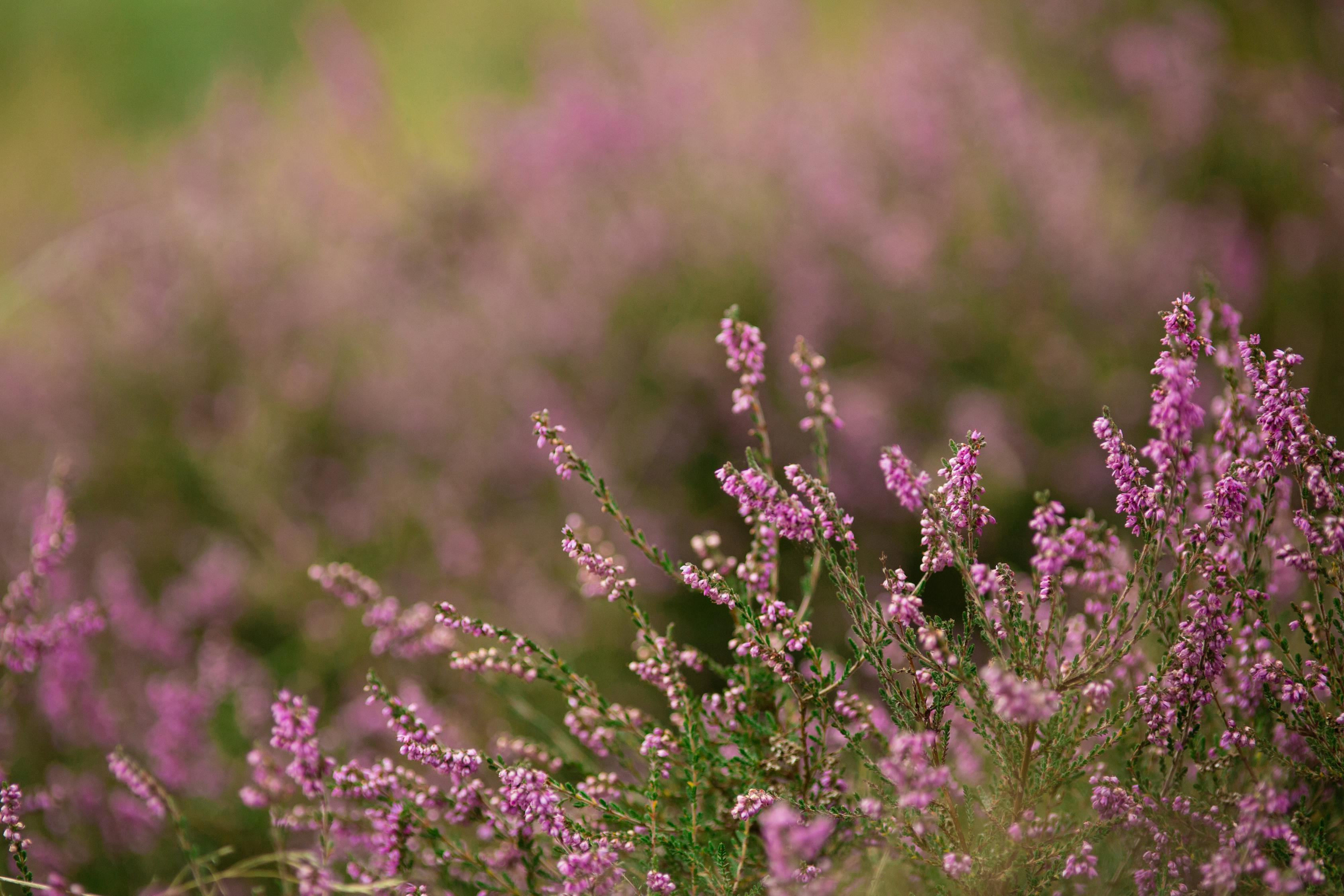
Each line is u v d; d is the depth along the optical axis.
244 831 2.43
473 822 1.65
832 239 4.12
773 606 1.51
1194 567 1.41
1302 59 4.05
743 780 1.63
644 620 1.63
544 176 4.59
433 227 4.59
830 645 2.87
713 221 4.28
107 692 2.94
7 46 8.33
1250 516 1.54
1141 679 1.61
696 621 3.26
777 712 1.68
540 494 3.80
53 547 2.23
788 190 4.29
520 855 1.69
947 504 1.48
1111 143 4.44
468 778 1.61
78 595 3.57
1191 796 1.51
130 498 4.10
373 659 3.07
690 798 1.56
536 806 1.49
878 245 4.00
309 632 3.29
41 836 2.50
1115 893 1.49
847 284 4.00
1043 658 1.43
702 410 3.87
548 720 2.15
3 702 2.34
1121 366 3.77
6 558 3.68
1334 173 2.84
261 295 4.56
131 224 4.87
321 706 2.97
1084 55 4.74
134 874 2.42
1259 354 1.46
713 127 4.61
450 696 2.72
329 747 2.48
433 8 7.42
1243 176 3.93
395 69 7.05
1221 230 3.74
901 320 3.89
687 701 1.59
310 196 4.94
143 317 4.49
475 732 2.58
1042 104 4.55
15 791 1.72
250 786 2.45
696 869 1.53
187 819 2.29
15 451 4.32
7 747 2.61
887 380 3.80
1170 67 4.33
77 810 2.52
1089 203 4.09
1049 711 1.16
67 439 4.20
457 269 4.51
